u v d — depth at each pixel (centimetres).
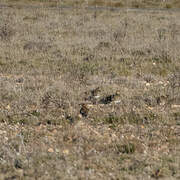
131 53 5416
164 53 5281
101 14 9488
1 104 3359
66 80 4025
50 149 2533
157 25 8050
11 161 2361
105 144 2630
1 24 7088
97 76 4247
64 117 3106
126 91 3734
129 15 9444
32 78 4062
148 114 3169
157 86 3997
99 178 2189
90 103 3453
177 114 3219
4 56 4988
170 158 2431
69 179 2150
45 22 7794
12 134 2791
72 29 7206
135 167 2314
